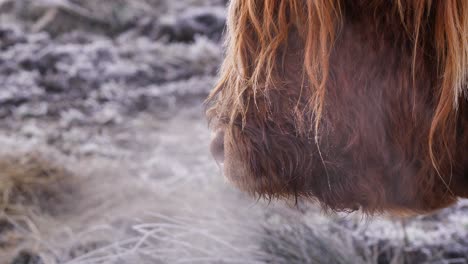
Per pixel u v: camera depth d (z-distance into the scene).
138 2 7.43
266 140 1.72
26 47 6.02
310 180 1.75
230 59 1.79
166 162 4.11
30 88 5.30
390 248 3.08
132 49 6.34
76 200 3.55
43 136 4.46
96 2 7.13
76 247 3.02
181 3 7.68
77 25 6.86
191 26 6.89
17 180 3.66
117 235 3.08
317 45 1.63
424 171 1.78
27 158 3.94
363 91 1.67
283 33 1.66
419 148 1.75
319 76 1.65
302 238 2.95
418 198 1.83
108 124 4.80
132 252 2.73
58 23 6.76
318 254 2.87
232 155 1.75
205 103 1.93
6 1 6.86
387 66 1.67
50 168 3.84
